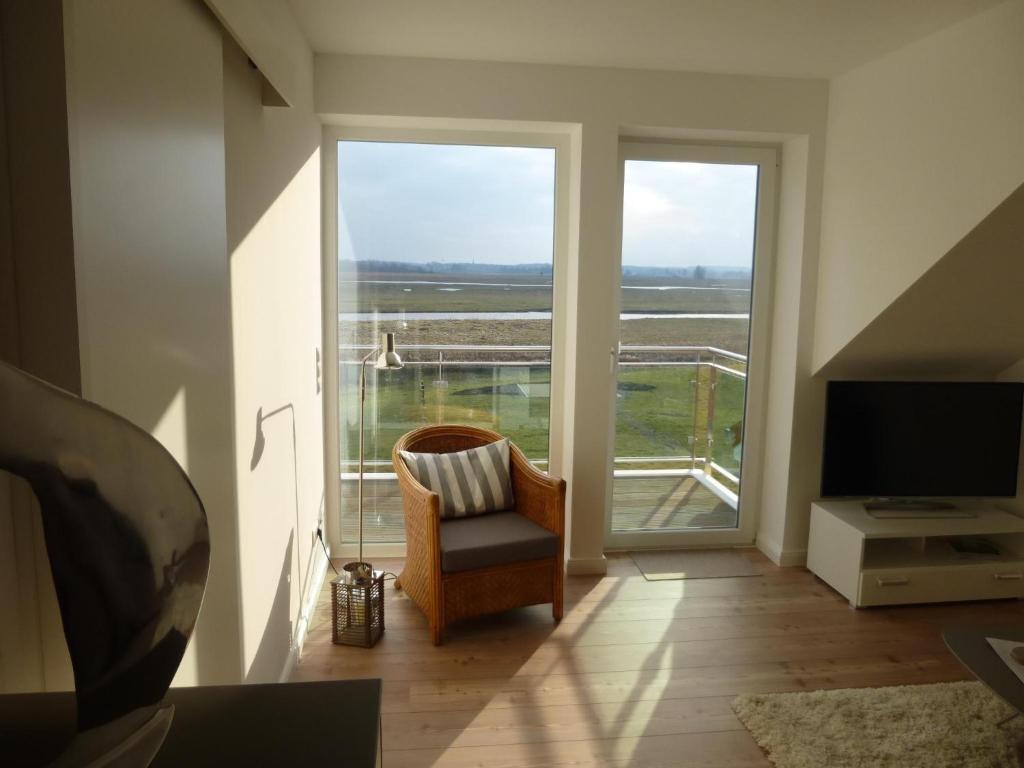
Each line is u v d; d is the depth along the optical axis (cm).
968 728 260
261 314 235
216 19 175
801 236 381
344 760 92
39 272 108
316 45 327
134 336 129
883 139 332
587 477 383
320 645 317
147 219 135
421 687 287
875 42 312
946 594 360
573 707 274
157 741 67
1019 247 295
